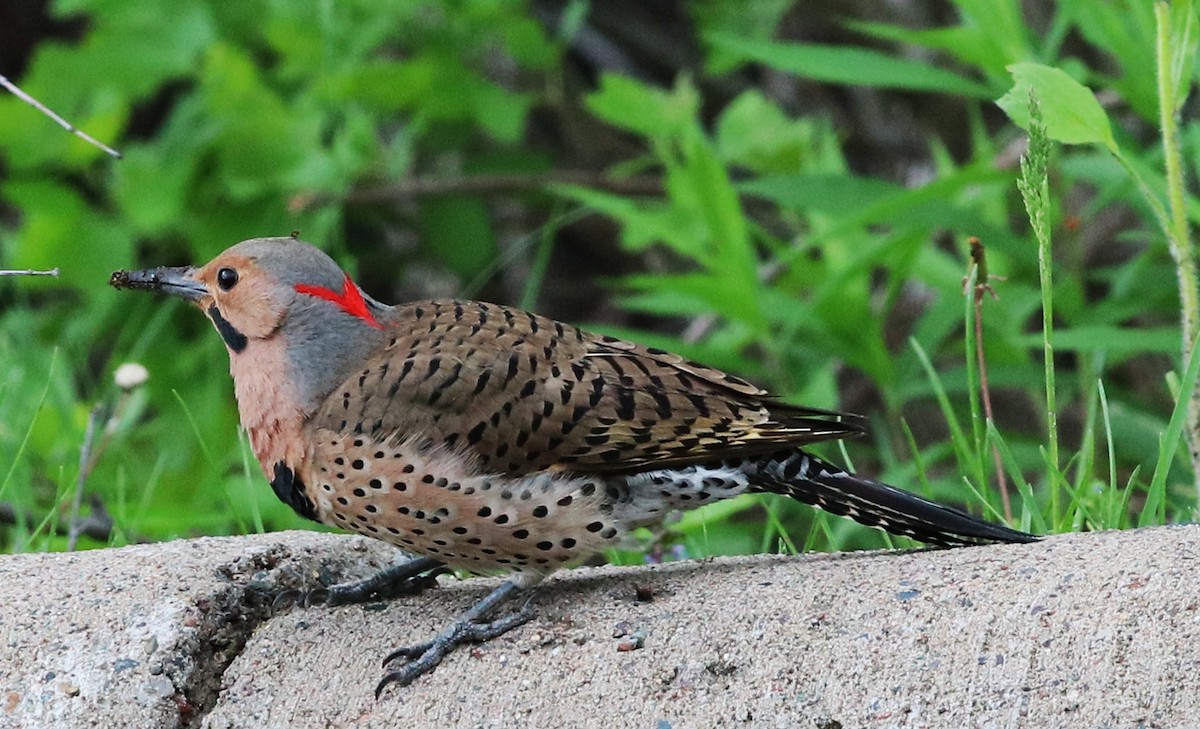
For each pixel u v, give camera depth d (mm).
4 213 18828
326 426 7215
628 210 12750
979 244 8062
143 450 13750
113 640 7000
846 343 12211
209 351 14539
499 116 15195
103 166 15945
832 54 11695
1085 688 6031
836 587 6766
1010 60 11172
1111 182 11609
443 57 15359
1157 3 7965
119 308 15297
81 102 15195
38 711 6828
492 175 16953
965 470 8891
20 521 9727
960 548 7051
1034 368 11867
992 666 6184
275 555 7691
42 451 11570
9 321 14102
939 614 6426
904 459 12336
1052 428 7715
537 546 7184
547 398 7094
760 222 17578
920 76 11500
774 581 6980
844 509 7320
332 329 7336
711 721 6371
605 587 7246
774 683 6398
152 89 15125
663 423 7145
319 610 7363
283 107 14852
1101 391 7930
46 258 14727
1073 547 6734
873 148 18766
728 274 11938
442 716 6652
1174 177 8023
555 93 16875
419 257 17797
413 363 7152
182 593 7234
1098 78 11250
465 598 7461
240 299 7406
